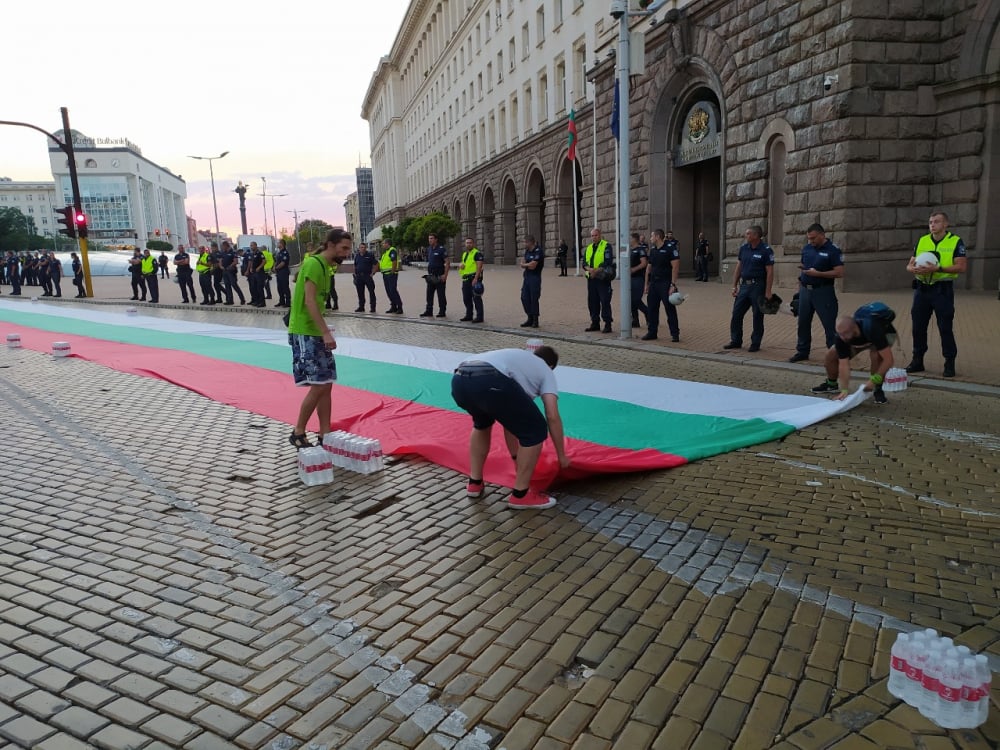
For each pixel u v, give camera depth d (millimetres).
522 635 3299
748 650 3154
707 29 21641
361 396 8336
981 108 16312
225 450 6344
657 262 11641
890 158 17047
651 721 2711
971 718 2619
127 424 7332
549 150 39000
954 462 5648
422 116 75812
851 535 4340
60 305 24297
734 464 5715
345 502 5020
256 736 2660
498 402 4574
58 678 3021
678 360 10383
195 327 16312
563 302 19250
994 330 11258
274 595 3709
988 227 16562
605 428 6664
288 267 21453
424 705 2822
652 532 4414
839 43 16828
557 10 36875
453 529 4512
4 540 4449
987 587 3693
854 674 2973
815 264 9312
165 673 3051
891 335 7332
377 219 113000
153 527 4617
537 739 2627
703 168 25891
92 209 141875
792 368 9312
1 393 9008
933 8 16719
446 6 61281
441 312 16859
